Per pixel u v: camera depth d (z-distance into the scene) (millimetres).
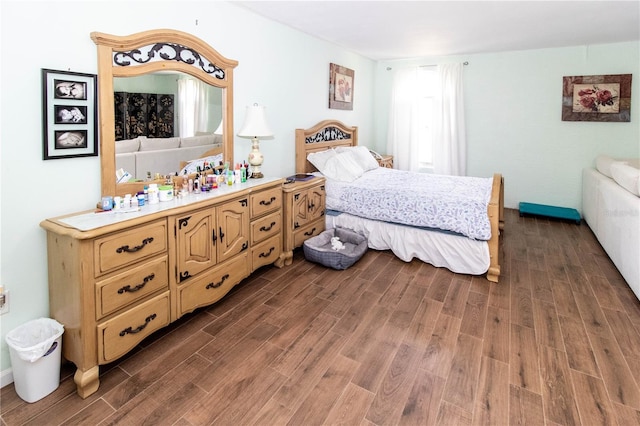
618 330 2273
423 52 5055
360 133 5555
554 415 1622
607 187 3498
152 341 2152
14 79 1727
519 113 5062
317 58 4203
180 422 1577
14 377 1706
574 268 3244
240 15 3049
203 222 2250
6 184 1746
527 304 2609
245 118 3020
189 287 2203
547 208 4887
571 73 4707
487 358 2016
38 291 1893
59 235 1726
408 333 2256
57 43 1864
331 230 3705
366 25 3633
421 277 3062
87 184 2074
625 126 4555
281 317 2428
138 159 2311
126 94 2195
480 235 2969
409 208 3330
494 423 1583
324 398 1720
